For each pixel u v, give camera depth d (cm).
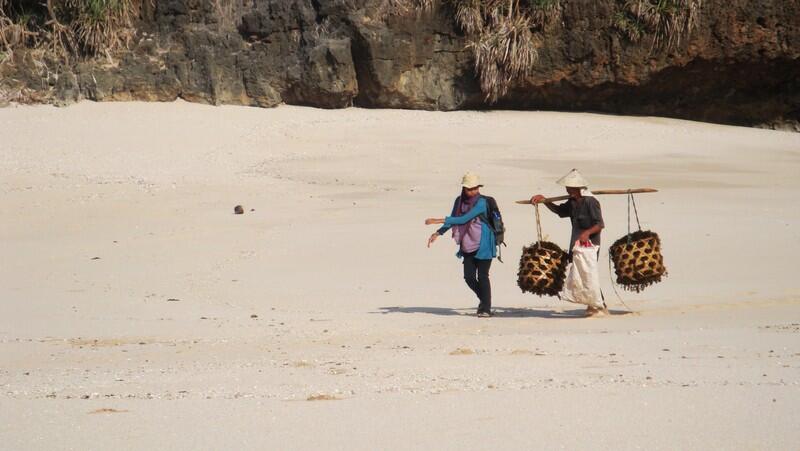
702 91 6266
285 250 2900
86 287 2475
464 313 2050
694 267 2505
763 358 1408
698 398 1148
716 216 3200
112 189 4069
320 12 6003
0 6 5878
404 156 4753
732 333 1630
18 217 3603
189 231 3262
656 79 6166
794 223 3056
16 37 5856
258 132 5325
